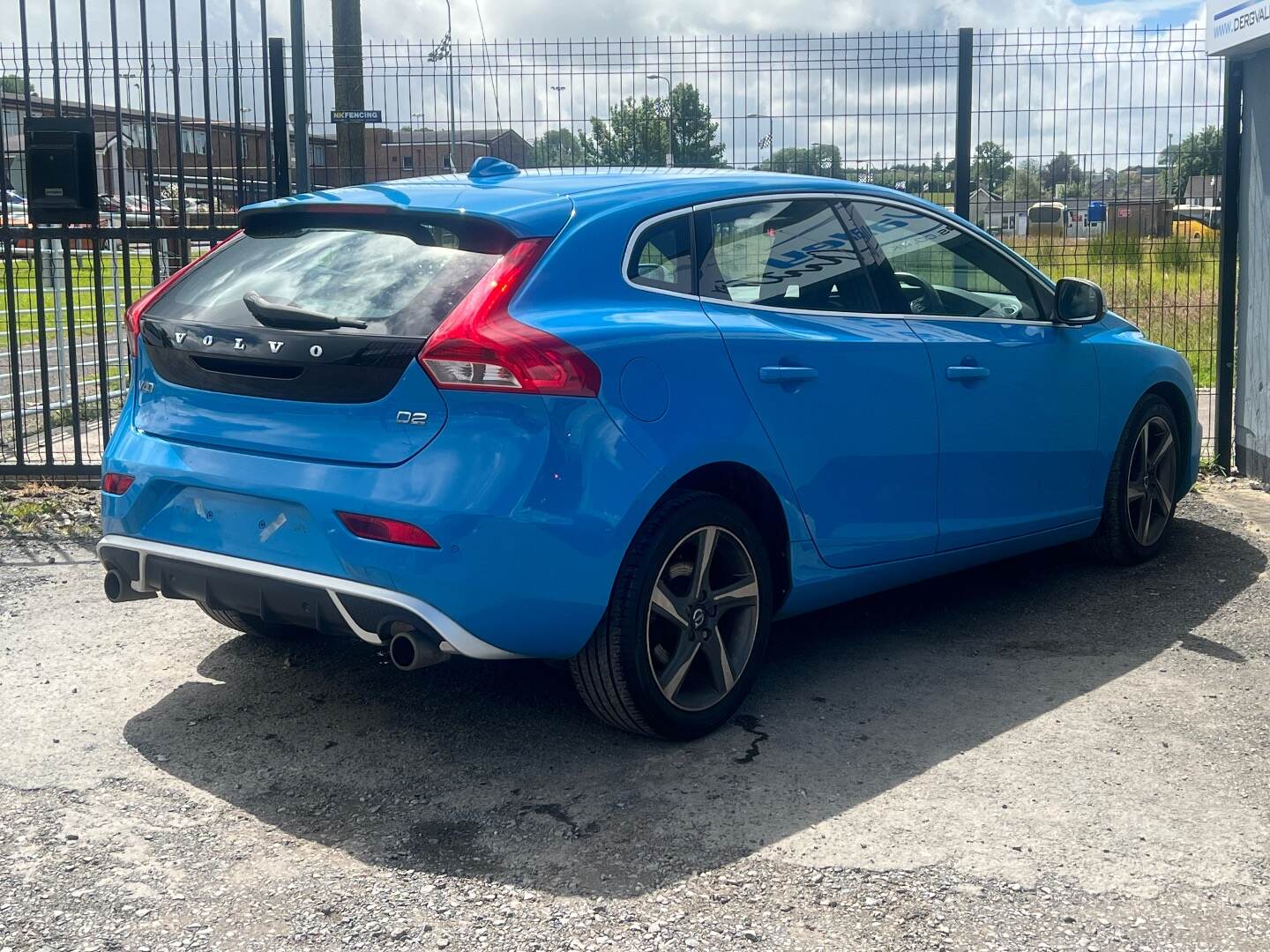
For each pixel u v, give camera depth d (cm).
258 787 362
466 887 308
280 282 381
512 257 358
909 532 456
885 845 327
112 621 512
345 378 350
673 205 402
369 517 340
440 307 349
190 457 375
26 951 279
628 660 365
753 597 403
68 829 337
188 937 286
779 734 399
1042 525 525
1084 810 346
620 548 353
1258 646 479
